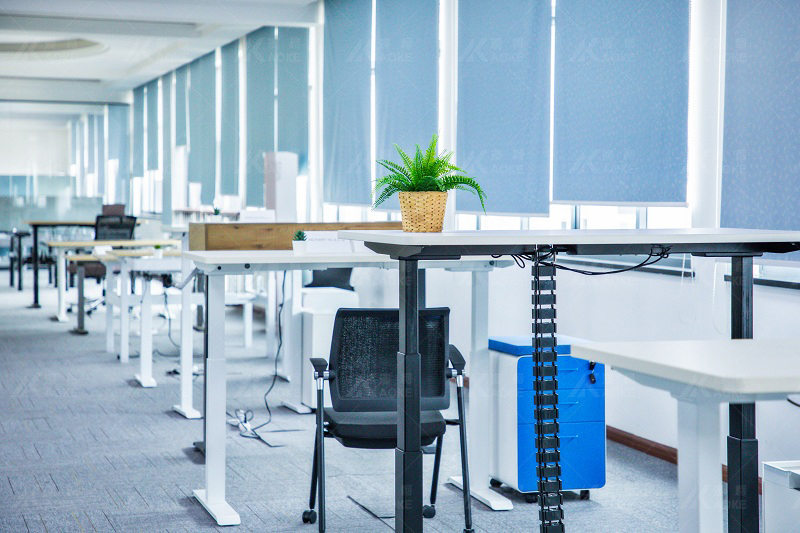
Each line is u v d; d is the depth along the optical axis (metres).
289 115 8.66
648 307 4.07
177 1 7.59
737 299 2.40
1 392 5.40
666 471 3.80
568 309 4.68
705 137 3.72
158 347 7.21
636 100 4.00
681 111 3.77
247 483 3.60
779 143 3.29
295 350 5.03
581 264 4.54
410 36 6.34
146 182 13.94
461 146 5.56
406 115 6.42
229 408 5.01
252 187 9.60
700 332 3.74
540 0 4.74
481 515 3.22
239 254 3.37
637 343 1.64
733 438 1.97
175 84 12.34
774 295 3.39
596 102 4.25
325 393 4.74
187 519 3.14
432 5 6.04
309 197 8.33
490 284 5.47
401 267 2.36
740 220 3.48
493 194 5.22
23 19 8.93
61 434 4.38
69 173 18.28
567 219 4.94
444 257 2.33
